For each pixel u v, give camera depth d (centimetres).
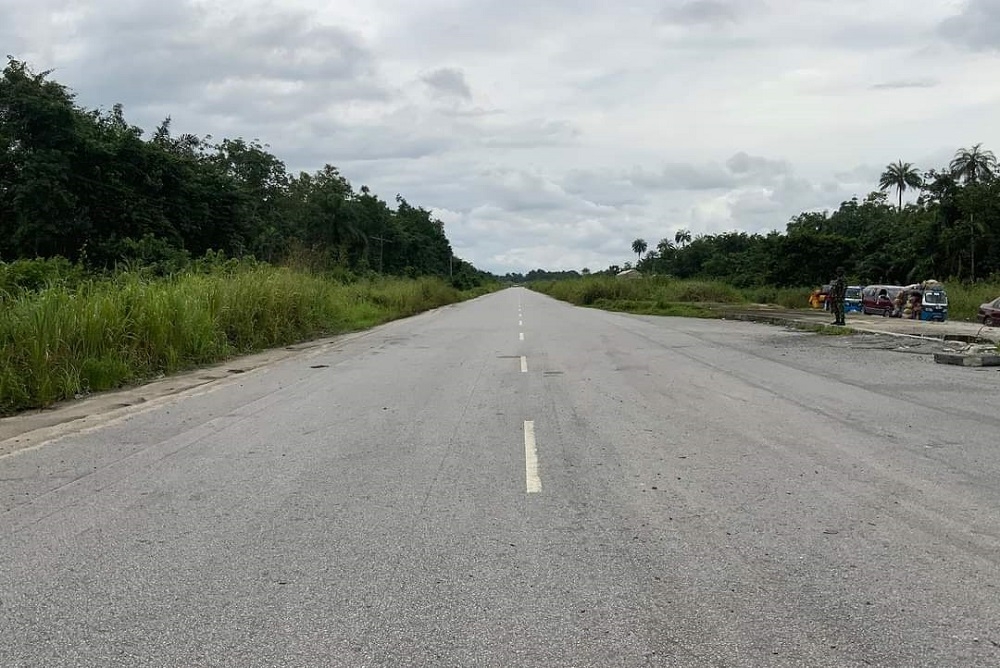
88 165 3684
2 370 1032
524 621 385
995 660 342
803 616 387
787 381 1228
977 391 1108
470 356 1688
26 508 584
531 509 569
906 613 388
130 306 1402
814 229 7456
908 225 6044
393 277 6231
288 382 1285
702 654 350
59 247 3462
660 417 930
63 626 385
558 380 1274
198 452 768
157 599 416
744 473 662
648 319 3191
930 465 681
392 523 540
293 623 385
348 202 7988
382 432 859
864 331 2180
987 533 504
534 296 8950
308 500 598
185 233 4216
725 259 9294
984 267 5112
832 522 530
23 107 3484
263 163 7281
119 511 574
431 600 411
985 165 5812
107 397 1116
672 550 481
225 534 520
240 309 1830
